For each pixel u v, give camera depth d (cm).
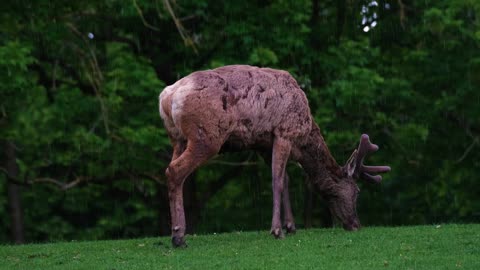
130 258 1609
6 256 1728
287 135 1755
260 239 1811
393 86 3130
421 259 1494
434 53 3272
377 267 1428
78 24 3033
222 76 1678
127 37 3128
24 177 3388
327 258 1527
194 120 1631
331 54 3080
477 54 3238
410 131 3136
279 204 1758
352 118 3133
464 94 3188
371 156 3303
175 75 3083
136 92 2822
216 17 3017
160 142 2788
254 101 1703
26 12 2891
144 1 2830
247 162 3117
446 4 3186
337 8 3284
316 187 1877
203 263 1502
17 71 2670
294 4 2956
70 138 2969
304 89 2930
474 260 1473
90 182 3247
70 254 1725
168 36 3064
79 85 3078
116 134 2906
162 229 3266
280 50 2930
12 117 3041
